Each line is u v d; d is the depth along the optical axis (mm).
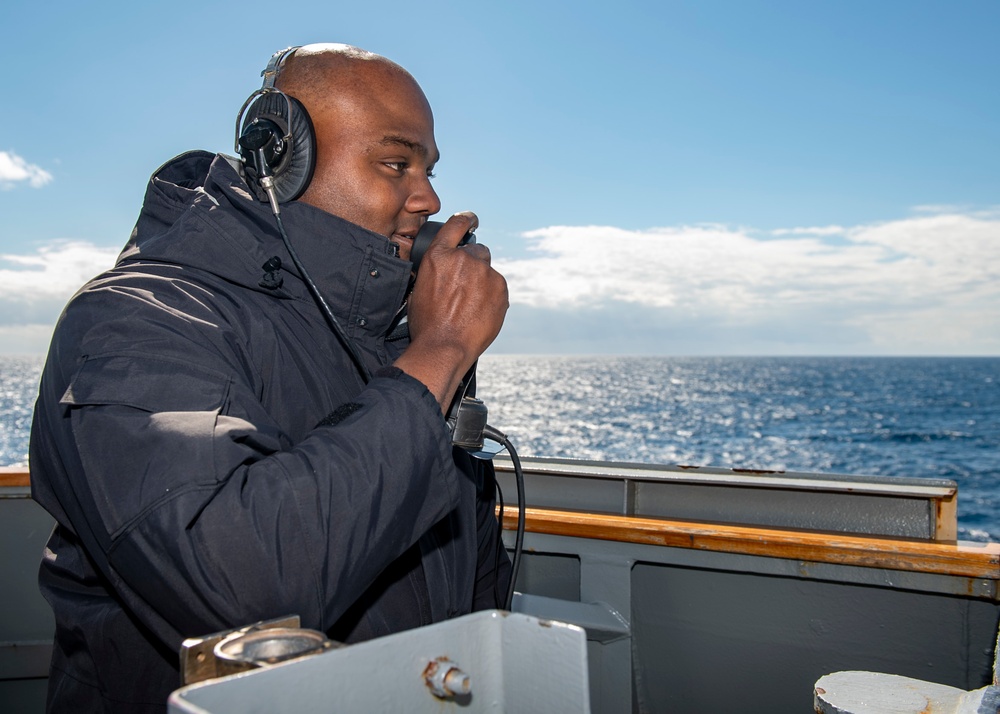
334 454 697
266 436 737
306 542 659
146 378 719
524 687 526
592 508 1901
